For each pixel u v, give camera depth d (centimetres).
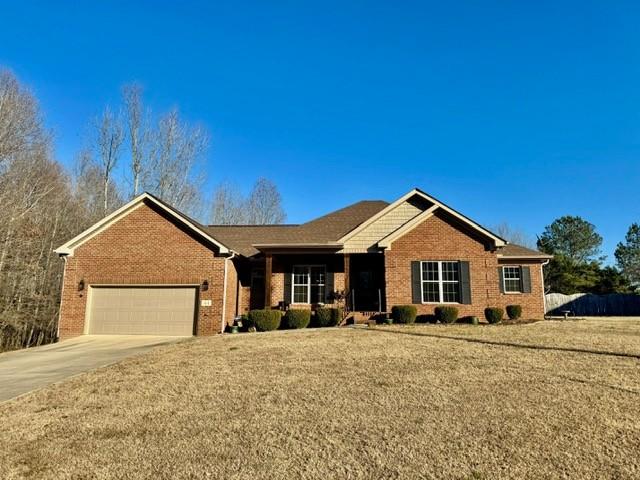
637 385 741
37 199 2600
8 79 2627
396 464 465
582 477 428
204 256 1853
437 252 1933
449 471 446
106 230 1898
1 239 2386
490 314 1822
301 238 2081
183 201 3700
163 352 1236
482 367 905
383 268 2070
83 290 1850
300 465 468
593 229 5072
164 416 646
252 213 4334
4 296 2389
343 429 570
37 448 535
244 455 497
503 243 1905
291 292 2078
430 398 696
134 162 3566
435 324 1766
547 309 3350
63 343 1659
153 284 1847
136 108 3597
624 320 2153
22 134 2673
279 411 652
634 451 483
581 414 604
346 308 1961
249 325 1809
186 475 451
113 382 885
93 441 554
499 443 512
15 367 1162
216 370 952
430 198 1997
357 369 914
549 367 891
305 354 1102
